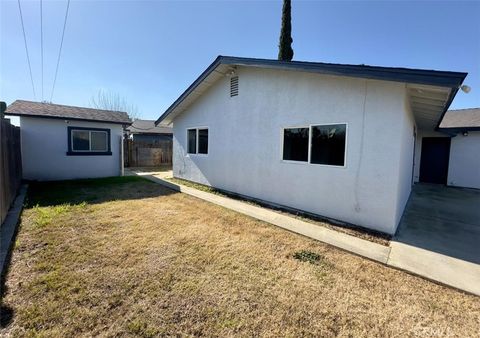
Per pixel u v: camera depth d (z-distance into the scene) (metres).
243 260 3.27
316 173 5.44
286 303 2.37
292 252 3.58
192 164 9.84
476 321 2.18
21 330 1.93
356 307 2.34
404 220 5.39
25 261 3.07
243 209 5.95
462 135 10.48
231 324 2.06
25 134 9.37
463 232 4.60
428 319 2.20
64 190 7.91
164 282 2.68
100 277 2.74
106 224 4.59
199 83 8.33
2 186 4.58
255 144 6.95
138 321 2.07
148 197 7.14
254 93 6.92
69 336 1.89
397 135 4.22
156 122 11.67
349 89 4.80
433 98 4.66
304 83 5.61
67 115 10.23
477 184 10.15
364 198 4.67
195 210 5.79
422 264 3.22
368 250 3.65
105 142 11.24
